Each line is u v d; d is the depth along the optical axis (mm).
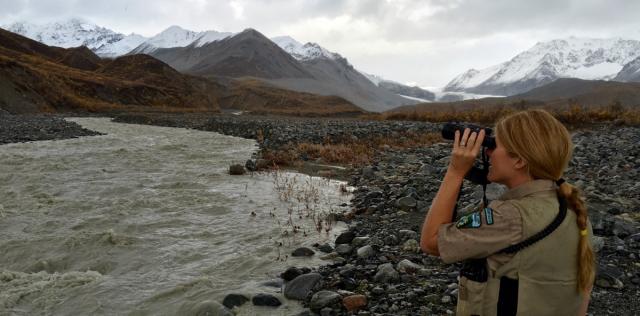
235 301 5219
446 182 2404
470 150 2352
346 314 4809
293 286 5445
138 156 17219
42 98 60000
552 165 2160
